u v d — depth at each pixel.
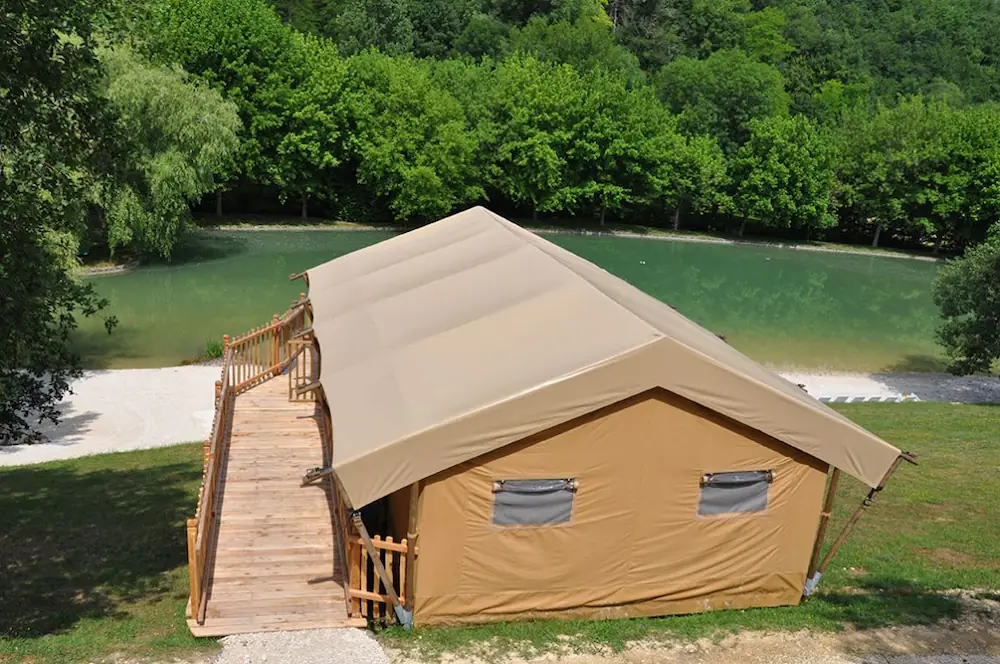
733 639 9.53
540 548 9.70
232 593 10.02
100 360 27.38
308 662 8.55
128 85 36.94
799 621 10.09
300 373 19.47
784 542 10.51
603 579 9.98
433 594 9.52
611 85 64.69
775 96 77.69
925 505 14.87
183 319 33.34
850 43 104.88
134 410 21.94
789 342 36.72
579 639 9.41
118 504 14.47
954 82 109.06
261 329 18.75
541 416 9.23
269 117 53.69
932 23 119.25
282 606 9.78
